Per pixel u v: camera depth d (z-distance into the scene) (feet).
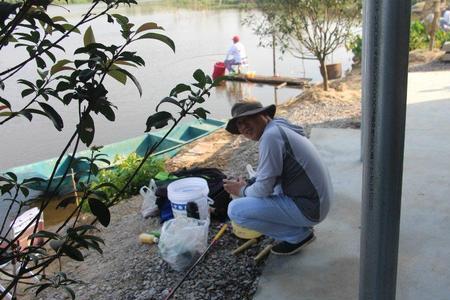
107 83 41.14
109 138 29.32
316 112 23.44
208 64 46.19
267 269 9.86
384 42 5.17
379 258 6.01
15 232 8.75
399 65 5.23
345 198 12.60
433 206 11.87
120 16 4.73
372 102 5.45
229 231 11.75
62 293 10.71
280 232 9.96
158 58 49.67
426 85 24.68
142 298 9.77
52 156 27.35
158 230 12.91
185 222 10.84
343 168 14.61
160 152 21.77
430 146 16.02
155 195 13.94
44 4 4.02
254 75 41.09
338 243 10.52
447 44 29.96
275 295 9.01
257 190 9.39
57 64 4.83
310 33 26.86
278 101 35.50
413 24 36.22
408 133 17.49
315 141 17.33
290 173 9.34
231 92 39.06
